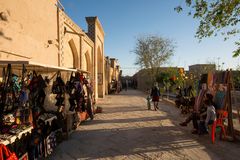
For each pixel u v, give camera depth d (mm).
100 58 23484
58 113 7012
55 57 9008
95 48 19109
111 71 37406
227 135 7473
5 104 4723
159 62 32750
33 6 6930
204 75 9773
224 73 7777
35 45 7098
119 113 12523
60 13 9461
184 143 6859
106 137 7535
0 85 4887
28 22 6598
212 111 6906
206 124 7023
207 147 6477
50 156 5758
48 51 8227
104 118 10953
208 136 7660
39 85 5590
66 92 8281
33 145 4938
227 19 8484
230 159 5527
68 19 10711
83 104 9477
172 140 7172
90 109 10414
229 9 8047
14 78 4949
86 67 17609
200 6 8391
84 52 15211
